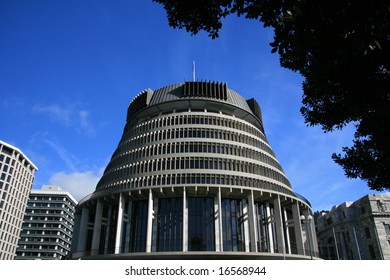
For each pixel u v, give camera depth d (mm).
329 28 10883
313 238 70625
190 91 75625
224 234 59625
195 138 66750
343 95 14602
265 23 11828
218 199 59312
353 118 16812
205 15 14734
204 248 57250
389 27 11266
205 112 72188
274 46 12039
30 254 155375
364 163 17047
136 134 73062
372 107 14414
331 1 10469
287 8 10930
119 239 59594
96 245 63406
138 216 62844
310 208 73938
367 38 10500
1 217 123938
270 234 63656
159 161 64500
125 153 70625
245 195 63344
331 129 18422
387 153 15789
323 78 13922
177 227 59281
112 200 66375
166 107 75188
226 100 76062
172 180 61094
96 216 65500
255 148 69812
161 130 69500
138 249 59062
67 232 172125
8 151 134250
